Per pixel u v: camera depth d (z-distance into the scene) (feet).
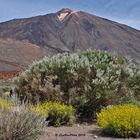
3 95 33.76
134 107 42.22
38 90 48.83
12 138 26.68
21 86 49.70
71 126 42.73
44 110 41.37
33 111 29.01
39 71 49.93
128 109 39.47
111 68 50.14
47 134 34.04
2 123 26.61
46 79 49.57
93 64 50.01
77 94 48.73
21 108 28.27
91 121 46.44
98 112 48.88
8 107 28.63
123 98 50.55
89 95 48.32
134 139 36.27
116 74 49.37
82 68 49.11
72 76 48.75
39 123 28.40
